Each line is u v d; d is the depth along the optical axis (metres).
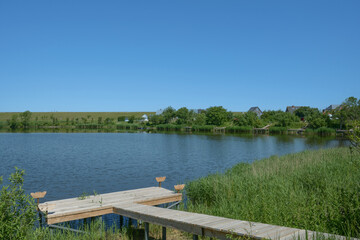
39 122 109.38
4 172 22.19
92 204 9.70
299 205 7.79
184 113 106.50
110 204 9.66
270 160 20.52
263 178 12.12
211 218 7.14
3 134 69.94
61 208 9.20
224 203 10.05
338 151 21.30
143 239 8.64
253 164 18.52
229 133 84.19
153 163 27.41
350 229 5.96
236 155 34.00
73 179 19.59
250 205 8.77
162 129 101.44
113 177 20.44
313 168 13.07
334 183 9.24
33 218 6.40
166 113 113.44
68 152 36.00
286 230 5.76
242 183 11.72
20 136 63.75
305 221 6.61
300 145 46.59
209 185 12.39
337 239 5.00
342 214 6.60
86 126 109.31
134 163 27.34
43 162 27.64
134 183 18.45
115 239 8.67
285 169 14.45
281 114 92.19
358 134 7.64
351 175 10.54
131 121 123.12
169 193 11.62
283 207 7.74
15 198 6.07
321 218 6.77
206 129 94.12
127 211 8.80
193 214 7.75
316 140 57.09
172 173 22.25
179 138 63.09
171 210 8.52
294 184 10.68
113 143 49.62
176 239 8.36
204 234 6.33
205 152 36.94
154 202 10.78
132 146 44.66
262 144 48.81
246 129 85.06
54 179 19.59
